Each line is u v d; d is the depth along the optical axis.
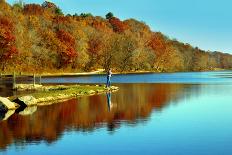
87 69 141.50
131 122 23.69
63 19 163.38
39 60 119.94
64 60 129.62
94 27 178.50
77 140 18.70
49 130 21.14
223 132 20.59
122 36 162.25
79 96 42.00
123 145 17.69
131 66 160.25
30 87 50.78
